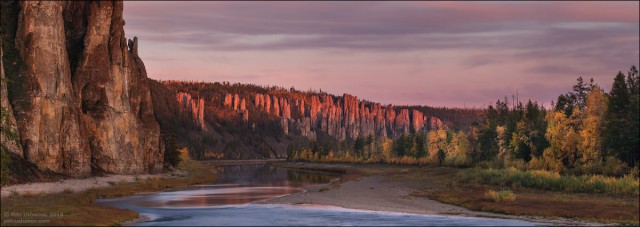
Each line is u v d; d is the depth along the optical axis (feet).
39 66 273.33
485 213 184.55
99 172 312.91
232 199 236.22
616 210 175.42
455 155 571.69
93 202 217.15
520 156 423.23
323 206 208.33
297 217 174.40
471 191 254.27
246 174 530.27
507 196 208.85
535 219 167.63
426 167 560.20
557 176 263.29
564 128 352.49
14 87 262.47
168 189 298.97
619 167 288.10
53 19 284.61
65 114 283.59
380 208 201.16
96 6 343.46
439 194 243.19
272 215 179.01
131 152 350.43
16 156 244.22
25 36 276.21
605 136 306.14
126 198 238.27
